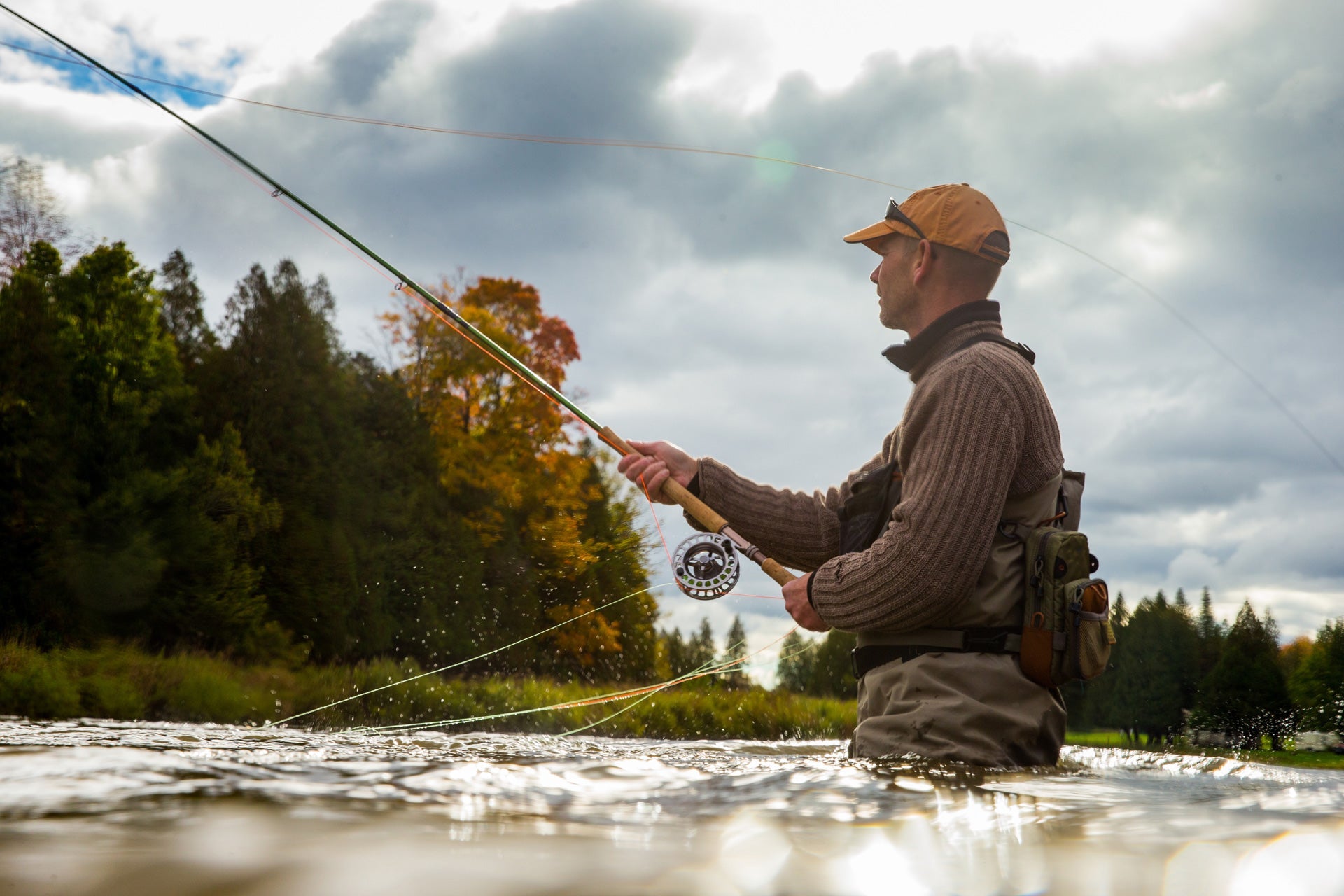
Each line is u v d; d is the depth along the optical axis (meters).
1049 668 1.80
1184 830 0.76
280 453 25.84
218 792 0.85
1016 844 0.68
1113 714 22.91
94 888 0.47
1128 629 23.66
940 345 2.13
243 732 2.87
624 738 13.81
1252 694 21.83
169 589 22.11
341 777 0.99
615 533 24.80
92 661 13.49
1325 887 0.54
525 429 27.81
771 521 2.70
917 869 0.59
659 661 23.72
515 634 24.69
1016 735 1.77
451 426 27.72
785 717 14.91
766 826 0.77
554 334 28.81
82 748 1.21
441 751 1.59
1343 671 20.50
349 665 22.36
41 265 23.94
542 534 25.84
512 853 0.61
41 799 0.79
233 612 22.50
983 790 1.08
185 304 28.02
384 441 27.44
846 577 1.88
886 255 2.33
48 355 21.94
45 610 20.34
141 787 0.86
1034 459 1.91
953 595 1.79
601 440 2.78
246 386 26.11
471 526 26.58
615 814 0.83
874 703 1.94
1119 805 0.94
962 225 2.20
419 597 25.67
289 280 28.20
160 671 13.59
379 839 0.65
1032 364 2.04
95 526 21.77
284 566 24.42
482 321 28.05
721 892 0.50
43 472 21.20
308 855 0.58
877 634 1.94
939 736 1.77
